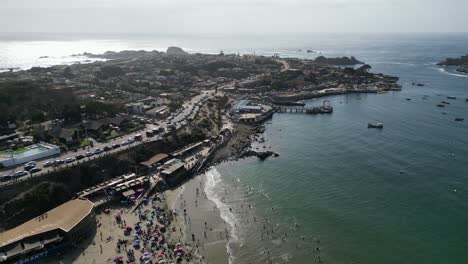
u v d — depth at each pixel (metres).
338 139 162.88
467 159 133.88
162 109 189.12
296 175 124.56
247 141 162.62
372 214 97.81
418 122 187.50
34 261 78.62
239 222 95.88
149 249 83.38
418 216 96.25
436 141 155.25
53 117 166.62
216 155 145.62
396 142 155.50
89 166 115.19
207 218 98.12
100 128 150.25
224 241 87.62
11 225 91.31
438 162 131.62
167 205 105.38
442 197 105.75
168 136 148.12
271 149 152.38
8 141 132.62
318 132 175.75
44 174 105.75
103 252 82.06
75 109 161.38
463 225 91.62
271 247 85.06
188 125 167.88
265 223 95.06
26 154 120.00
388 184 115.00
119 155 125.56
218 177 125.62
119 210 101.38
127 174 119.94
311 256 81.56
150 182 116.81
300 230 91.50
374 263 78.75
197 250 84.06
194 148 147.62
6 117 150.38
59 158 119.12
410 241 85.88
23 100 193.75
